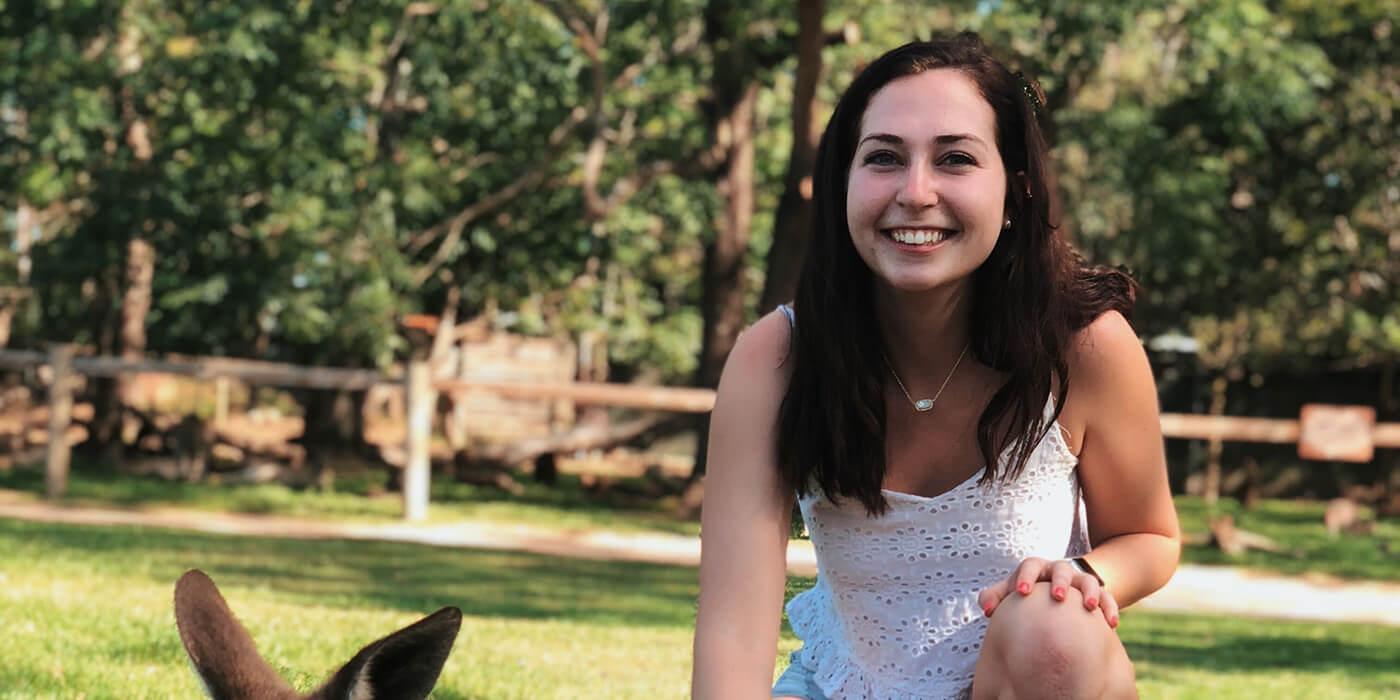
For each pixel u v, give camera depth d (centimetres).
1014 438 300
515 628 822
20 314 2853
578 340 2592
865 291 300
